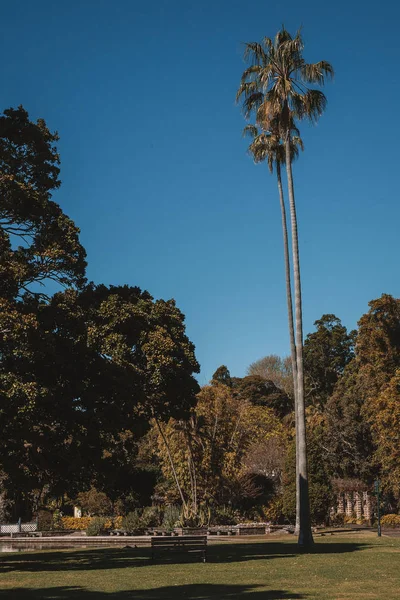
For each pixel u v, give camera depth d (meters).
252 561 22.66
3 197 22.52
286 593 14.66
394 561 22.05
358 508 53.25
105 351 23.80
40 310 22.66
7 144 23.83
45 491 39.62
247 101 34.25
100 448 24.27
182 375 25.70
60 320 22.88
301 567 20.42
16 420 20.34
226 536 37.44
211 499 46.19
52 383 22.80
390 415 45.97
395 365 54.66
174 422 45.78
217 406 47.59
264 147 40.31
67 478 24.19
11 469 22.86
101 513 51.31
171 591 15.29
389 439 46.75
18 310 21.00
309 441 44.22
